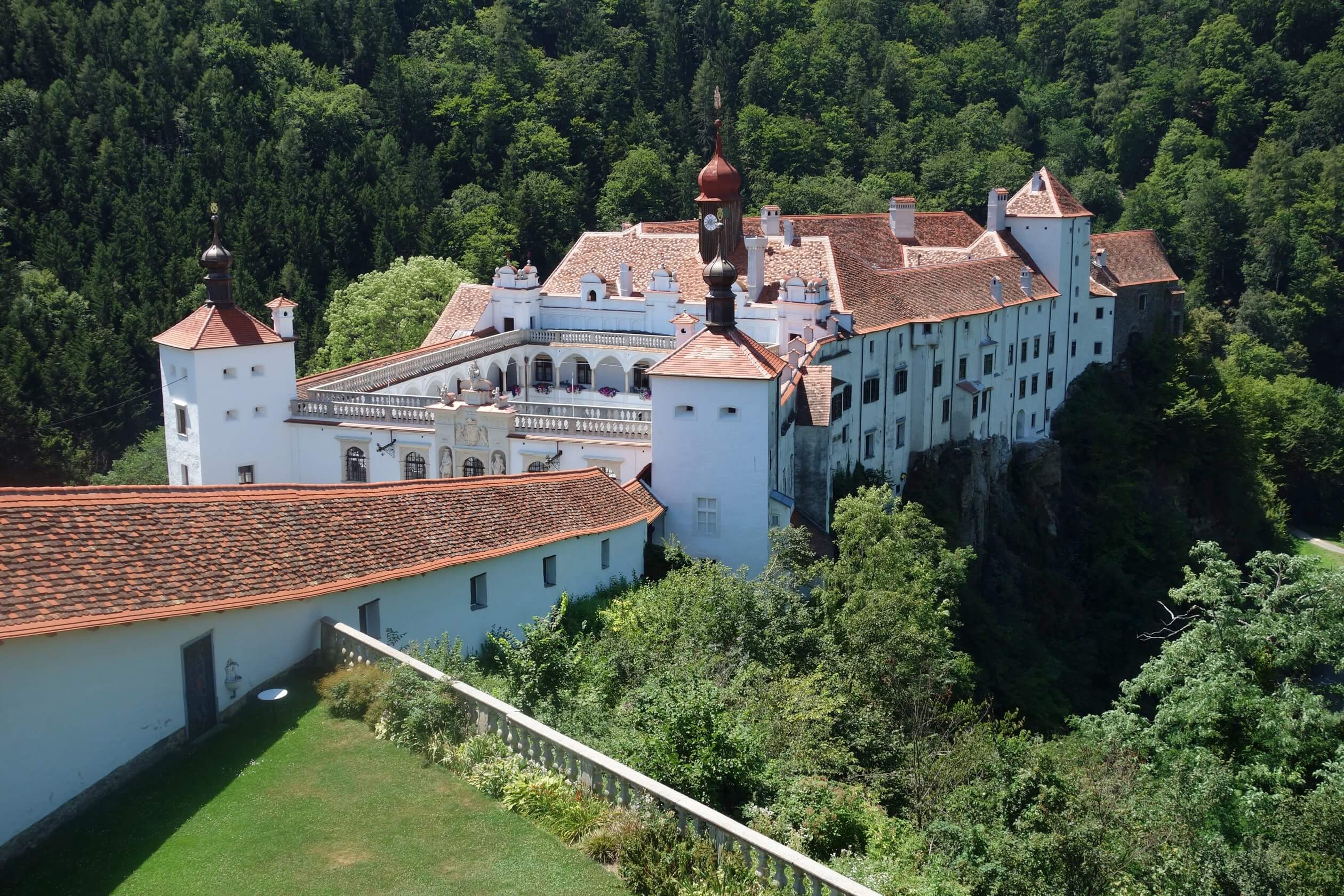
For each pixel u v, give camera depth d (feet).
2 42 519.60
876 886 96.78
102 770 105.40
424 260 402.11
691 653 148.25
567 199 539.29
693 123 615.57
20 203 457.27
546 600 168.66
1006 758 122.62
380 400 252.62
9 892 91.45
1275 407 468.75
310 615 127.34
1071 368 409.28
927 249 379.55
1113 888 101.40
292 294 435.12
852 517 208.95
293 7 625.00
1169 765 144.66
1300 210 584.81
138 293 419.33
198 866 95.09
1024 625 299.38
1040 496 360.48
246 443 244.63
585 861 97.76
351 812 102.94
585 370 324.60
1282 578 159.43
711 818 97.96
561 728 118.11
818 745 130.82
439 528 152.76
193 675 114.32
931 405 315.17
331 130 549.54
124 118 490.90
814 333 264.93
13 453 321.32
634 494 207.31
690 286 319.06
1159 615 339.57
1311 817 123.03
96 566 110.42
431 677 117.29
